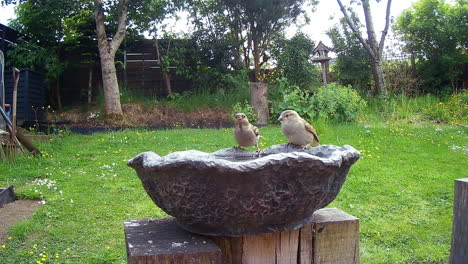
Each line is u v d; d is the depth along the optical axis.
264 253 2.66
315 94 13.51
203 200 2.29
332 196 2.61
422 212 5.87
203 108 14.89
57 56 15.45
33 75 14.04
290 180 2.28
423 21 17.73
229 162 2.16
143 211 5.91
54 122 14.23
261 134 11.19
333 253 2.81
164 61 16.05
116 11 15.31
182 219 2.48
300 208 2.37
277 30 17.14
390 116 14.05
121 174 7.71
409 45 18.41
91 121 14.20
